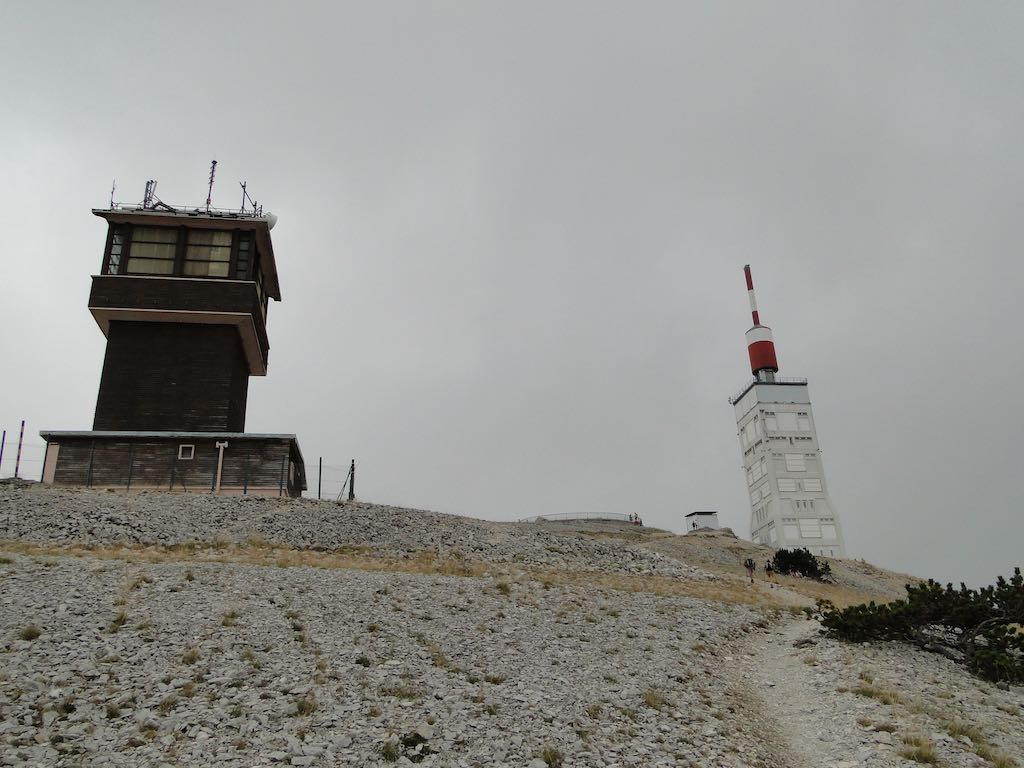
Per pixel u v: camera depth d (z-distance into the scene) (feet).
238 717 50.26
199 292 192.85
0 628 61.67
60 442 164.14
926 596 88.22
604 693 64.59
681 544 243.81
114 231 196.75
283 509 143.54
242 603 77.10
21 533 110.83
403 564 118.11
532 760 48.96
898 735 57.16
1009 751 55.57
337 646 67.51
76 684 52.54
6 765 40.96
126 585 79.00
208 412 188.65
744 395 392.88
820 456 367.25
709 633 93.50
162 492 153.07
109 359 189.37
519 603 96.22
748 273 415.03
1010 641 82.79
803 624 105.81
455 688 60.85
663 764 50.67
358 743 48.65
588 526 330.75
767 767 52.47
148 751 44.62
